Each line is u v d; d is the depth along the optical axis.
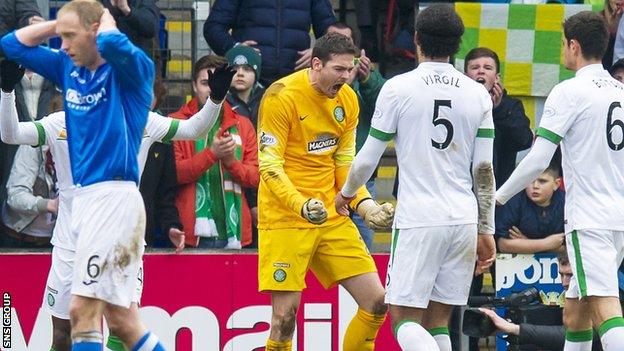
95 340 24.27
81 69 24.48
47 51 25.11
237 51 34.94
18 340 32.78
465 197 27.58
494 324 31.14
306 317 33.69
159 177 33.25
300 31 37.47
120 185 24.28
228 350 33.53
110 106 24.11
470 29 38.00
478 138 27.67
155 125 27.95
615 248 28.00
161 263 33.19
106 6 34.81
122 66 23.67
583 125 27.84
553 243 33.47
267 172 29.20
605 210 27.78
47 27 25.06
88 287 24.09
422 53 27.53
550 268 33.81
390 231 39.28
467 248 27.59
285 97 29.41
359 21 40.38
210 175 33.91
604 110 27.86
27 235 33.56
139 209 24.44
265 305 33.59
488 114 27.67
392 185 39.41
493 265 34.44
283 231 29.77
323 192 30.12
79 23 23.89
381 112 27.36
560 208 33.72
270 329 32.19
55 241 28.59
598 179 27.88
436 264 27.47
